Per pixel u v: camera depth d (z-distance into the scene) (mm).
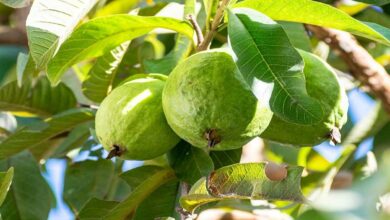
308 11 559
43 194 703
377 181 370
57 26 541
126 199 599
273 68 504
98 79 709
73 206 760
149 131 569
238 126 531
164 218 592
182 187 602
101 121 579
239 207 762
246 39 513
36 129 707
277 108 496
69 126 726
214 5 595
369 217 351
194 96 530
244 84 528
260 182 522
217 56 538
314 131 578
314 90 576
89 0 557
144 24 603
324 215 354
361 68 771
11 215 690
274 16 573
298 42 721
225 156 621
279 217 756
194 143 549
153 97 573
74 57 623
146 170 628
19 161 712
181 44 667
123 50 690
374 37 552
